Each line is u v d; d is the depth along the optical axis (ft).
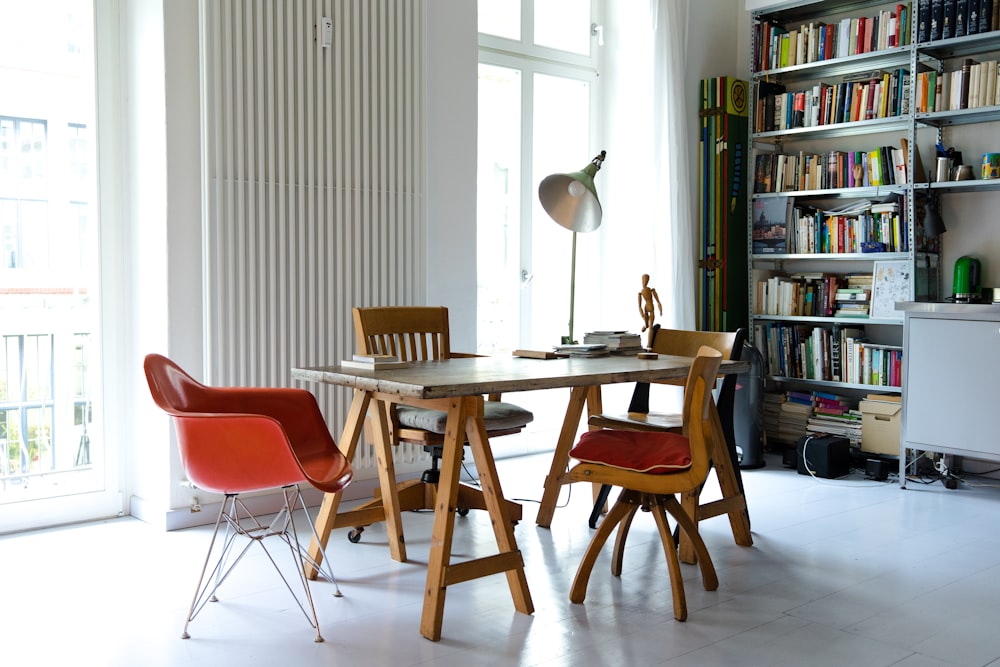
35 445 11.75
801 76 17.52
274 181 12.00
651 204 17.06
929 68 15.66
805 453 15.47
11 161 11.44
